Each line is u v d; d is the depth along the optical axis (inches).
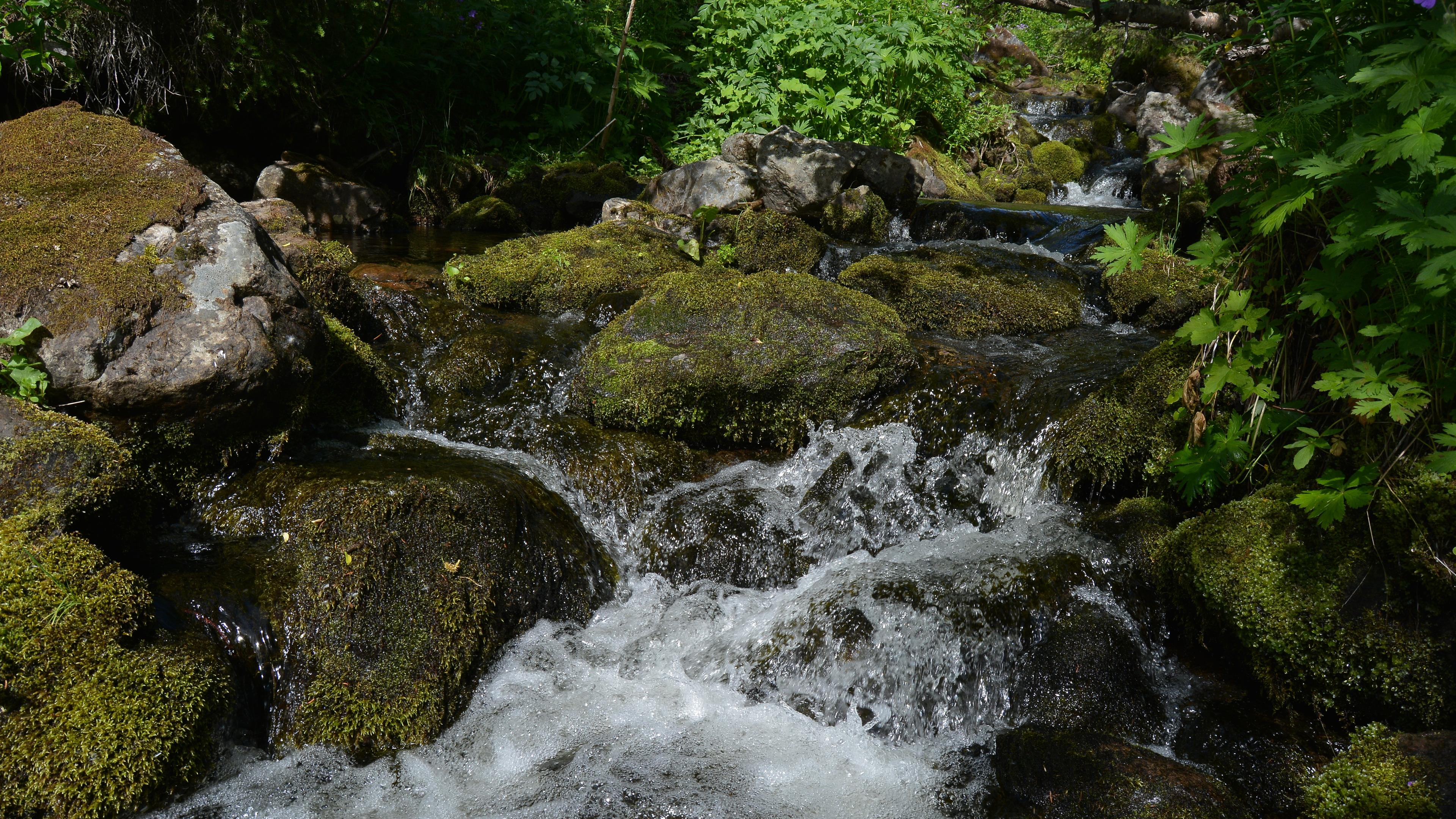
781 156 240.5
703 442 161.2
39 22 166.2
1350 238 96.9
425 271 197.5
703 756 109.7
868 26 333.4
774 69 332.5
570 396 161.9
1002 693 116.6
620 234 209.8
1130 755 100.3
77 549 99.3
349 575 112.9
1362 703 101.6
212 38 237.6
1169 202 231.9
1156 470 135.6
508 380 165.9
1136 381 145.1
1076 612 121.3
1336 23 107.3
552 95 340.8
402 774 103.7
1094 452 140.0
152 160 137.6
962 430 154.5
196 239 127.5
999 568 127.3
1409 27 93.4
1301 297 105.3
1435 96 89.0
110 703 91.3
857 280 192.2
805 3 334.3
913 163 257.1
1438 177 92.0
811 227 223.6
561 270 192.1
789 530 144.2
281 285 131.1
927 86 355.9
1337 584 104.5
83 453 106.6
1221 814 92.9
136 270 120.6
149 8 221.9
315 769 102.7
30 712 89.2
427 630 113.2
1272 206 103.1
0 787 85.4
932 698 118.0
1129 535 129.0
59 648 92.4
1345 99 91.6
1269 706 110.3
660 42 372.8
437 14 327.0
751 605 135.1
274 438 128.8
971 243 231.3
